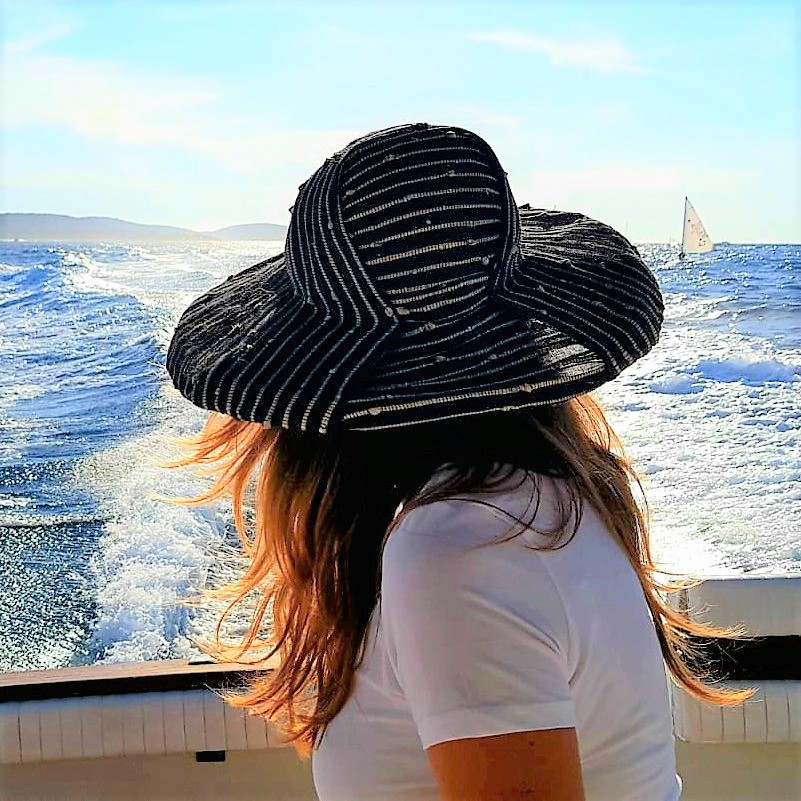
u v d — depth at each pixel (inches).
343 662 36.9
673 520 264.7
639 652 34.8
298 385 33.7
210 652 63.5
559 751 29.6
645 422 379.6
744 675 69.9
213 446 47.3
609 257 41.6
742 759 76.8
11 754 70.2
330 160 38.4
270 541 40.7
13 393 475.5
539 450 35.9
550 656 30.9
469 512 32.8
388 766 35.7
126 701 70.8
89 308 724.0
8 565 244.2
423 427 35.8
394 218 35.3
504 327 35.2
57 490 310.7
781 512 263.4
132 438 381.7
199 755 75.8
